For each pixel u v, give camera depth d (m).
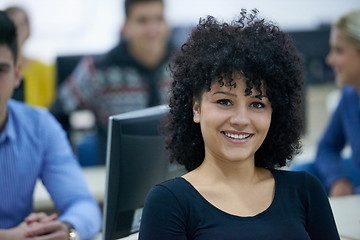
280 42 1.67
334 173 3.51
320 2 6.79
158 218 1.56
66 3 6.09
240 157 1.61
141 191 2.07
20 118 2.55
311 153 4.33
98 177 3.80
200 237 1.54
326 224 1.71
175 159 1.81
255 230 1.56
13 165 2.47
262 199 1.65
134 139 2.02
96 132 4.24
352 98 3.51
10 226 2.50
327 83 4.98
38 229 2.17
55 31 6.10
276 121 1.73
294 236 1.59
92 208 2.52
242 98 1.60
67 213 2.43
